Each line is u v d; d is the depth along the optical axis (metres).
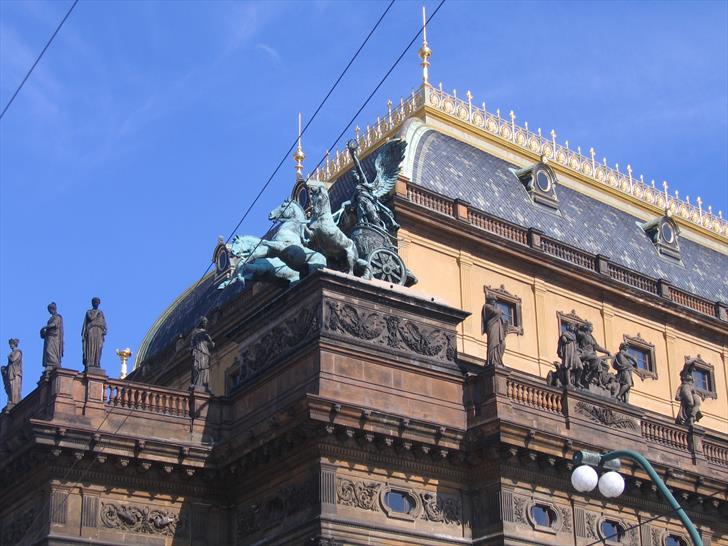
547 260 60.72
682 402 55.81
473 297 57.75
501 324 49.22
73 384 47.34
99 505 46.09
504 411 47.19
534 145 69.38
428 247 57.00
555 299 61.19
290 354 47.25
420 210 56.59
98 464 46.19
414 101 66.12
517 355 58.19
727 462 55.41
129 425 47.62
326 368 45.75
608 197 72.12
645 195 73.94
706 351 67.31
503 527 45.81
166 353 71.38
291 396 46.59
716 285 71.69
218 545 47.78
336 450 44.59
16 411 50.03
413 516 45.59
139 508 46.84
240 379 50.66
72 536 45.12
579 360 51.34
